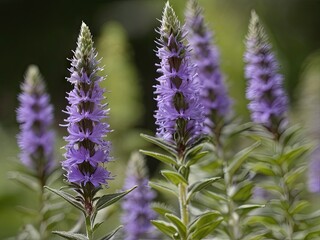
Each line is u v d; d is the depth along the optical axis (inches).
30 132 45.2
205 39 43.0
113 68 68.4
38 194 44.9
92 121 35.2
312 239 42.1
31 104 45.4
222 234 40.8
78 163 35.0
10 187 74.2
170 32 36.5
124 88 68.3
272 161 41.4
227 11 87.8
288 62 120.7
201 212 39.5
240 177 41.6
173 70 36.4
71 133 35.1
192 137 36.6
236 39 79.0
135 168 43.9
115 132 67.3
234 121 43.3
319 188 49.4
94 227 35.3
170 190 37.4
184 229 36.4
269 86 42.1
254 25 42.8
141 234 43.5
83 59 35.3
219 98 42.3
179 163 36.7
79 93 35.2
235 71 71.9
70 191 45.3
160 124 36.6
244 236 40.5
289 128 41.9
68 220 44.9
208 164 40.9
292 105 73.2
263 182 41.9
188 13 43.3
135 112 70.0
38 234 44.0
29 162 44.9
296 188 42.7
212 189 42.8
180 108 36.4
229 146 43.1
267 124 42.1
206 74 42.6
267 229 40.9
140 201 43.7
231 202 40.6
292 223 41.1
